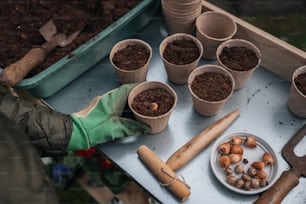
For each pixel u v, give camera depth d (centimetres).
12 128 61
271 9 127
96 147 80
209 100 80
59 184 107
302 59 80
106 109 79
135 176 77
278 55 83
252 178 74
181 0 84
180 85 87
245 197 74
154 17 97
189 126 82
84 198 110
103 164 97
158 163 75
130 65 85
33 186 58
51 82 83
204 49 88
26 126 73
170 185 73
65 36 91
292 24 124
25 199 56
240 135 80
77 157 98
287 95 84
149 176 76
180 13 86
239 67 83
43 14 99
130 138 81
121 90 81
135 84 83
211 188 75
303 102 77
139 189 94
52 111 77
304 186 74
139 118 78
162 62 91
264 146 78
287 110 83
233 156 76
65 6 100
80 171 105
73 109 85
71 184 108
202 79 83
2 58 90
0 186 55
